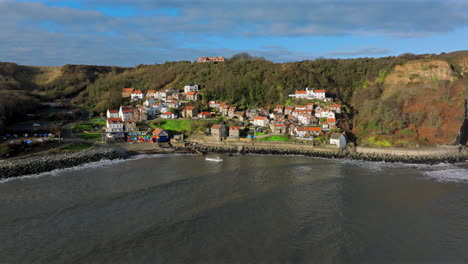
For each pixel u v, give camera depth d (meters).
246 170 90.75
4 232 52.22
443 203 66.06
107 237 50.72
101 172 88.25
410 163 102.06
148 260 44.84
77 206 62.75
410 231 53.88
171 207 62.38
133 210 60.91
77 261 44.53
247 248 47.88
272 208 62.25
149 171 89.56
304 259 45.31
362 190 73.81
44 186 75.25
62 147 107.88
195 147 124.81
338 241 50.16
